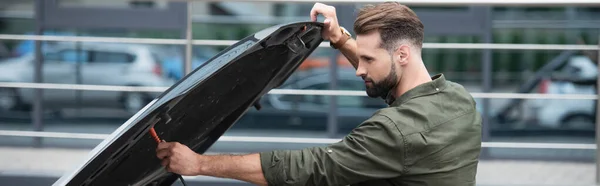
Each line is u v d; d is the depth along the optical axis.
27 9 7.29
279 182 2.08
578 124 7.59
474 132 2.17
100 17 7.00
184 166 2.05
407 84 2.19
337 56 7.23
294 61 2.44
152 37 7.18
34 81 7.23
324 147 2.11
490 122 7.62
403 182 2.12
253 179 2.09
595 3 3.36
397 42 2.13
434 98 2.15
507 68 7.23
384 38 2.12
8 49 7.74
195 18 7.13
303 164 2.07
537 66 7.25
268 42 2.05
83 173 1.79
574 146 3.74
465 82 6.99
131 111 8.16
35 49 6.53
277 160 2.07
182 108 2.05
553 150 7.32
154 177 2.38
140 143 2.10
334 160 2.07
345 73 7.45
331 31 2.46
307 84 7.73
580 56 7.20
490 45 3.70
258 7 7.18
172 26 7.07
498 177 5.12
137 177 2.28
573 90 7.32
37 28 6.98
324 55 7.63
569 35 6.96
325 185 2.09
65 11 6.95
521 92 7.31
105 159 1.79
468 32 6.75
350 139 2.10
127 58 7.88
